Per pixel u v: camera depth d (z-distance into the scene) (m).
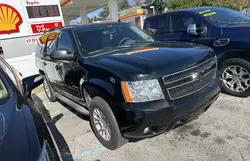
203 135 3.01
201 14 4.65
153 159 2.64
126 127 2.46
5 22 7.43
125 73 2.41
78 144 3.20
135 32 4.07
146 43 3.61
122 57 2.80
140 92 2.34
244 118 3.31
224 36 4.01
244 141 2.77
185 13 4.96
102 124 2.94
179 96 2.48
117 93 2.47
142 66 2.45
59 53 3.24
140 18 26.98
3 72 2.35
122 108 2.43
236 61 3.88
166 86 2.40
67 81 3.68
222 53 4.07
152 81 2.35
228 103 3.88
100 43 3.48
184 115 2.48
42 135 1.65
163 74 2.39
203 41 4.40
